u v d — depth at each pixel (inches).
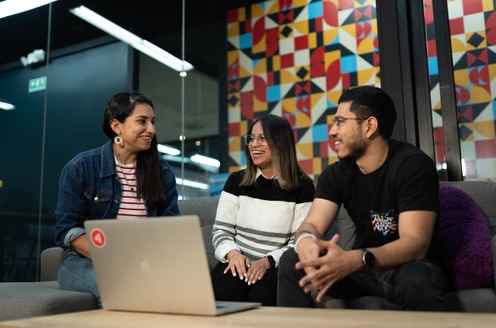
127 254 42.8
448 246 64.5
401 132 92.0
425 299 47.6
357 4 124.0
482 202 74.3
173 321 37.7
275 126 76.0
